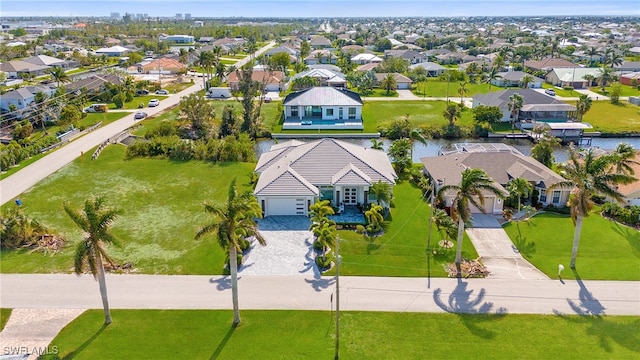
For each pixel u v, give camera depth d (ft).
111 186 191.62
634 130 287.69
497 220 162.50
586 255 139.23
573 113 299.99
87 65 511.81
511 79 430.61
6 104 311.27
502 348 100.73
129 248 142.92
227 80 417.08
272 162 188.75
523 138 279.69
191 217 164.35
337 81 409.90
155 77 465.47
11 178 199.52
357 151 187.93
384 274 129.49
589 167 124.98
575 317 110.83
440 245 145.38
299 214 165.99
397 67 464.24
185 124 282.36
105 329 106.73
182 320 110.01
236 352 99.86
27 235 143.74
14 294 119.85
